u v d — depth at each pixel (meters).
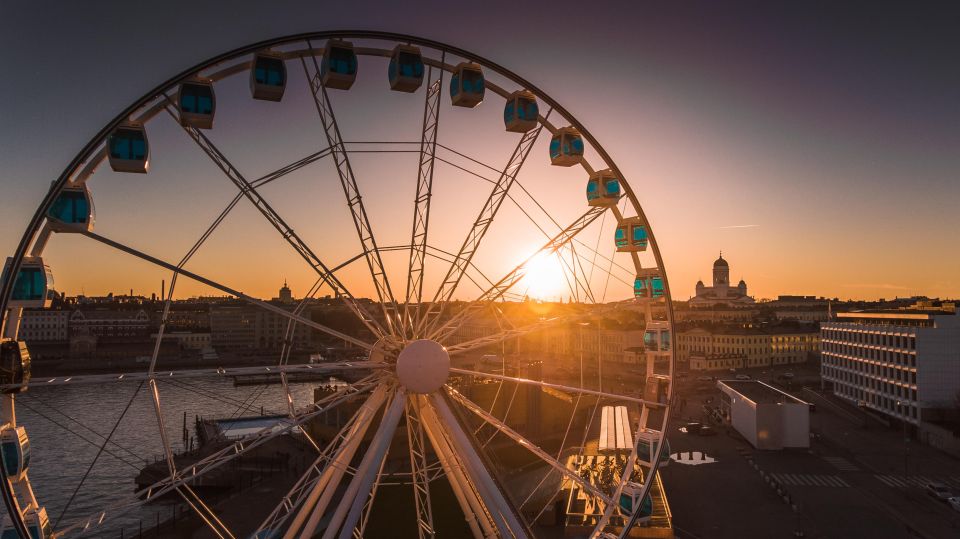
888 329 116.19
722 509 68.56
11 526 24.09
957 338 104.50
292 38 30.34
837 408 128.25
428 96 33.16
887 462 89.88
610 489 67.44
